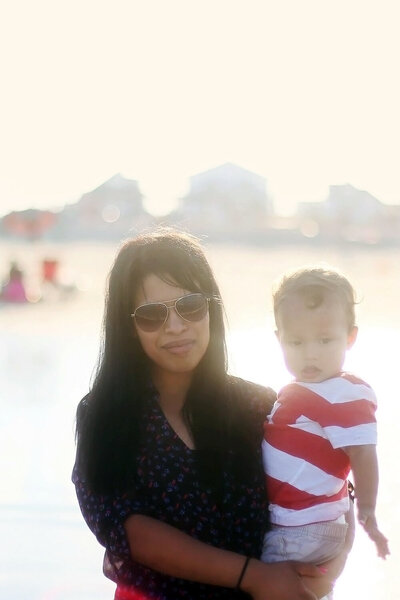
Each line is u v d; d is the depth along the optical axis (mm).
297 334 3475
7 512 7203
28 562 6207
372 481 3307
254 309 24391
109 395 3281
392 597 5566
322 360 3453
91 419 3275
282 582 3188
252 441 3414
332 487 3396
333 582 3451
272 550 3387
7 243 81688
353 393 3395
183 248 3363
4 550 6402
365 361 14781
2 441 9523
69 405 11406
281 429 3428
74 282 30781
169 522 3227
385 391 12109
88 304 28359
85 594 5656
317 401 3404
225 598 3281
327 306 3453
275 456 3412
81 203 108812
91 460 3238
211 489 3252
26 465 8586
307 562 3357
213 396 3363
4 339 18703
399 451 8906
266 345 16172
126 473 3217
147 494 3227
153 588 3270
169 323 3270
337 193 116250
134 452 3234
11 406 11328
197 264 3352
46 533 6781
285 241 94438
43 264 30406
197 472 3250
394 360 14867
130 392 3283
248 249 78812
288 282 3564
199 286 3338
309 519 3363
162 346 3279
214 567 3176
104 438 3234
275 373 12750
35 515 7156
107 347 3344
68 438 9648
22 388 12609
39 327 21297
